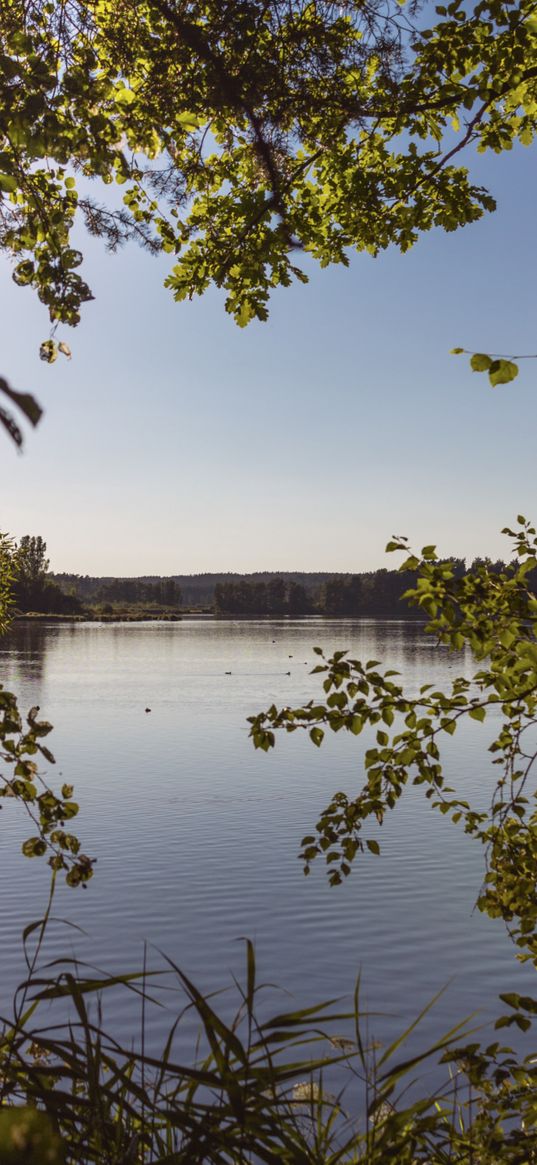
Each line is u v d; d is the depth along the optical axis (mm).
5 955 14695
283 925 16375
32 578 198375
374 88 5379
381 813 4672
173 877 19016
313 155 5848
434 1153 3236
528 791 16422
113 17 4711
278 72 4867
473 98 5336
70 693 58125
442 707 4676
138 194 5863
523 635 4512
